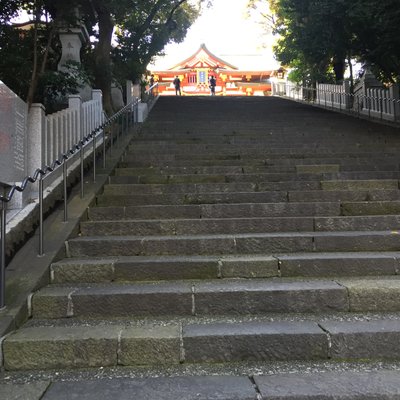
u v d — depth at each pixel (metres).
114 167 7.39
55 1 7.26
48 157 5.75
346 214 5.62
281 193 6.01
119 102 13.39
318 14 11.29
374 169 7.33
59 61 10.07
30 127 5.37
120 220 5.45
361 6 10.22
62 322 3.49
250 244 4.63
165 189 6.41
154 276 4.14
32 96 6.52
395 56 12.97
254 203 5.82
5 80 6.97
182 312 3.61
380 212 5.63
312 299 3.62
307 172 7.21
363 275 4.13
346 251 4.62
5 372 3.00
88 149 7.55
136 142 9.40
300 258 4.18
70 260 4.38
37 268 4.02
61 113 6.38
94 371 2.98
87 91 9.79
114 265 4.13
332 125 11.59
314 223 5.15
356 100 14.49
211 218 5.43
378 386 2.64
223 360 3.08
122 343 3.06
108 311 3.61
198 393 2.61
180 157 8.08
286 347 3.09
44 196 5.29
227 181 6.86
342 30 11.99
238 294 3.62
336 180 6.70
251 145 9.02
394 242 4.64
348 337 3.10
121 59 13.55
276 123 11.70
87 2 8.94
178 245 4.64
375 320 3.37
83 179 6.45
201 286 3.81
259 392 2.60
